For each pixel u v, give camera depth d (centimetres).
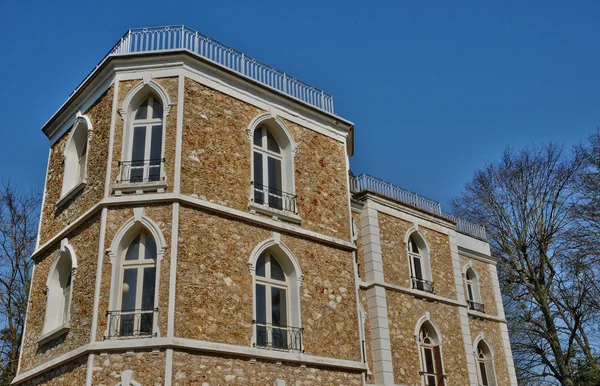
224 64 1716
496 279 2792
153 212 1449
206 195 1509
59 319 1576
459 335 2303
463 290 2434
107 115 1603
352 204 2186
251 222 1574
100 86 1675
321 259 1705
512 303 3462
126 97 1591
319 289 1659
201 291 1403
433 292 2278
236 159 1616
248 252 1537
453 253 2467
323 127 1906
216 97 1642
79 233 1541
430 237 2397
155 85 1589
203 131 1572
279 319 1568
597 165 2764
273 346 1512
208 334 1377
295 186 1734
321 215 1767
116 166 1520
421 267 2322
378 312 2034
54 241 1638
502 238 3341
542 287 3109
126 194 1480
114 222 1456
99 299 1378
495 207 3419
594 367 2944
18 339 2522
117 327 1359
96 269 1413
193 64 1627
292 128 1806
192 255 1422
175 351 1311
